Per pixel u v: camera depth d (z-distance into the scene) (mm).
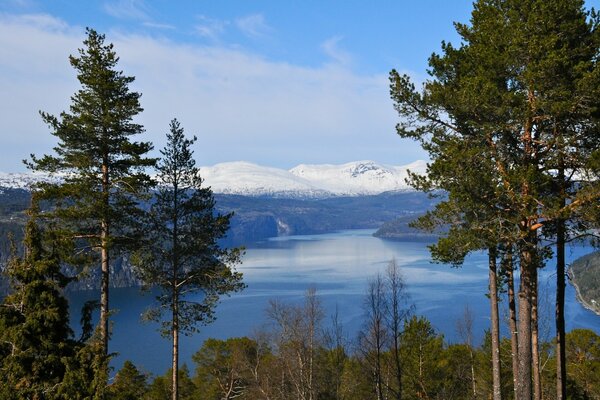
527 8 14945
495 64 15047
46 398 14242
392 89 16484
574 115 14648
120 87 23156
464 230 15641
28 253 15727
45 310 15000
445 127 16781
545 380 27172
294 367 29328
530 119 14820
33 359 14625
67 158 22516
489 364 29469
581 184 14883
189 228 25344
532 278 15789
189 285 26219
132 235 23875
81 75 22516
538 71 13930
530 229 15172
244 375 35281
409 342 31062
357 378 31281
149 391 32156
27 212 16281
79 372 14109
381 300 27500
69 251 21016
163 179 25188
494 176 15125
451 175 15125
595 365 27281
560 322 16625
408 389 30578
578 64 13930
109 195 22562
